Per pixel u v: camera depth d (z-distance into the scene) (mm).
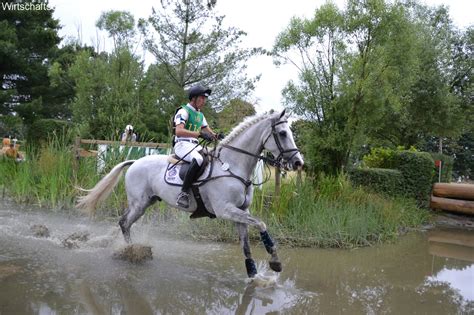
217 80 14234
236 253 6473
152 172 5809
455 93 21297
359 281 5559
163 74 14266
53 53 22031
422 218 10812
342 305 4578
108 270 5191
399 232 9359
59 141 11117
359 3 10297
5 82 21969
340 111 10359
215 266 5707
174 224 8094
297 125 11500
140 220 8289
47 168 9641
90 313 3904
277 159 4922
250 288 4910
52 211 8688
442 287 5535
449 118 19141
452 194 11953
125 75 13797
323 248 7297
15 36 20094
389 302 4789
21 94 22312
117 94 13148
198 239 7230
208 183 5145
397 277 5875
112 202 8883
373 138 18766
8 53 19562
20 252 5711
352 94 9961
